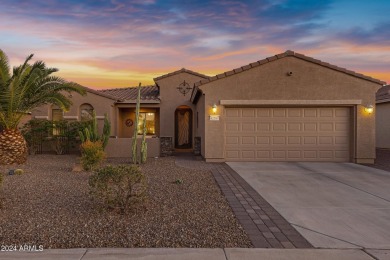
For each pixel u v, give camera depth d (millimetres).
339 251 4785
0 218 6148
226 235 5422
